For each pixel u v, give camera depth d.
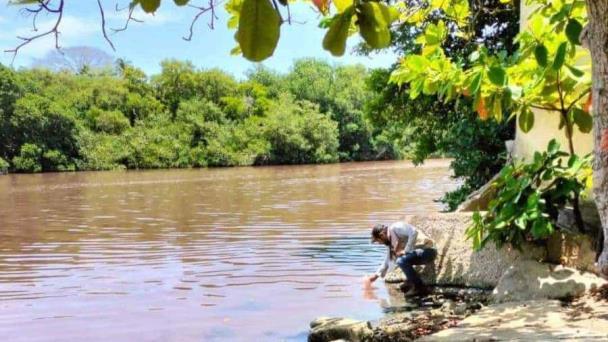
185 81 47.59
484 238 5.86
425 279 6.48
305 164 44.78
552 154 5.54
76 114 42.22
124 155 40.50
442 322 4.80
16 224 12.55
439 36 5.46
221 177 28.83
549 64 4.71
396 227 6.42
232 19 2.28
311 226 11.65
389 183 22.97
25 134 38.09
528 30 5.01
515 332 4.05
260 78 54.00
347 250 8.93
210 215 13.62
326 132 45.75
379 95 11.80
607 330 3.94
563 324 4.16
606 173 2.42
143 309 5.83
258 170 36.00
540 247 5.70
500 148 9.63
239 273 7.45
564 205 5.72
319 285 6.71
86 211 14.80
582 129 5.27
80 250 9.34
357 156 49.16
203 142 43.81
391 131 13.65
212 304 5.97
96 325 5.31
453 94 5.56
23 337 5.00
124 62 46.94
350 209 14.46
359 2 1.58
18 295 6.49
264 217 13.14
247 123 46.16
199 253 8.90
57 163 38.44
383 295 6.20
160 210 14.80
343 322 4.84
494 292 5.35
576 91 5.45
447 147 11.32
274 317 5.45
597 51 2.39
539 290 5.08
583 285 4.98
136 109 45.19
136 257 8.67
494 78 4.83
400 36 10.89
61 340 4.89
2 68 37.91
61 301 6.20
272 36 1.37
